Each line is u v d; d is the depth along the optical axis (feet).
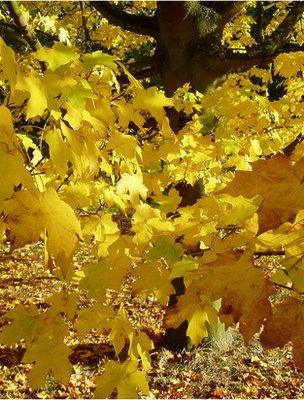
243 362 20.51
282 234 4.30
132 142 5.57
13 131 3.51
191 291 4.98
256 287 4.54
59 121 4.51
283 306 4.28
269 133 12.32
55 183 6.38
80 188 5.84
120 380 4.93
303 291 4.38
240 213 5.32
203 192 13.53
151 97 5.31
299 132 11.96
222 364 20.17
